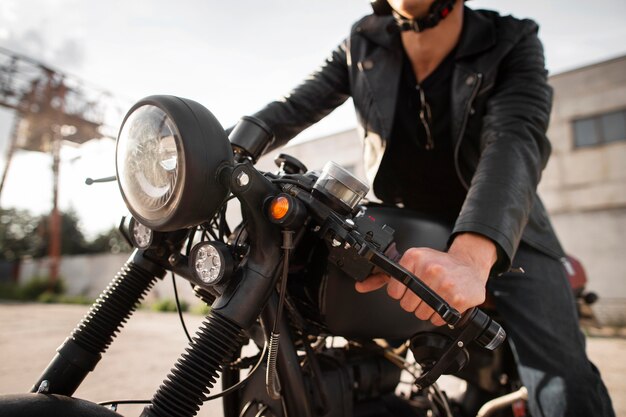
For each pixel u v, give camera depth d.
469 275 0.70
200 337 0.69
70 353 0.82
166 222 0.68
